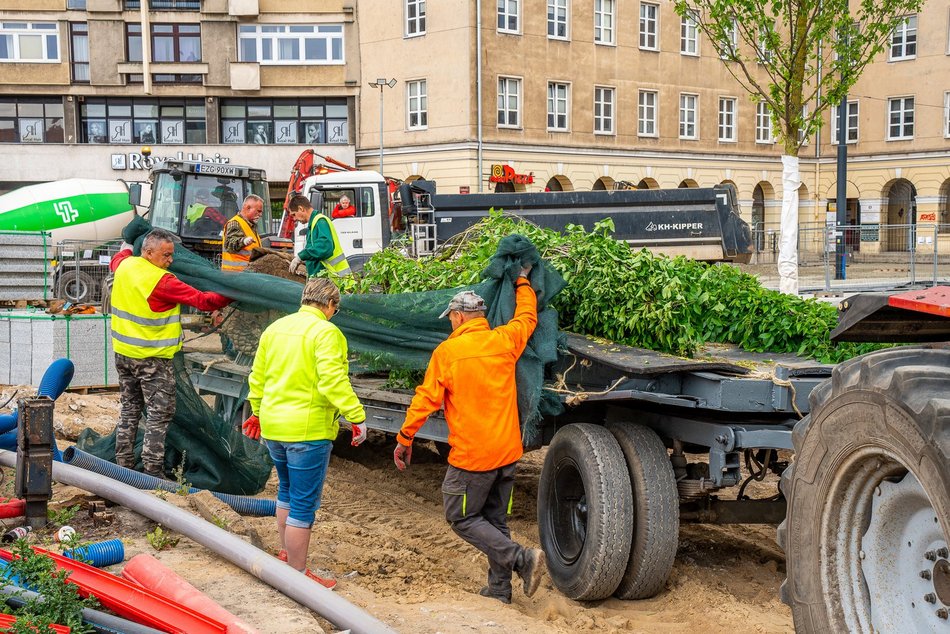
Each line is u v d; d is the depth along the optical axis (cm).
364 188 1919
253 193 1941
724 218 1909
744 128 3891
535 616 556
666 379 566
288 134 3550
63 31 3450
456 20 3164
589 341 634
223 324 801
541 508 614
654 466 561
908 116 3962
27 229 2398
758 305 659
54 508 614
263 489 800
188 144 3491
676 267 667
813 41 1579
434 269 752
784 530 408
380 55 3403
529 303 586
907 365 357
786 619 540
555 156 3378
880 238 2431
